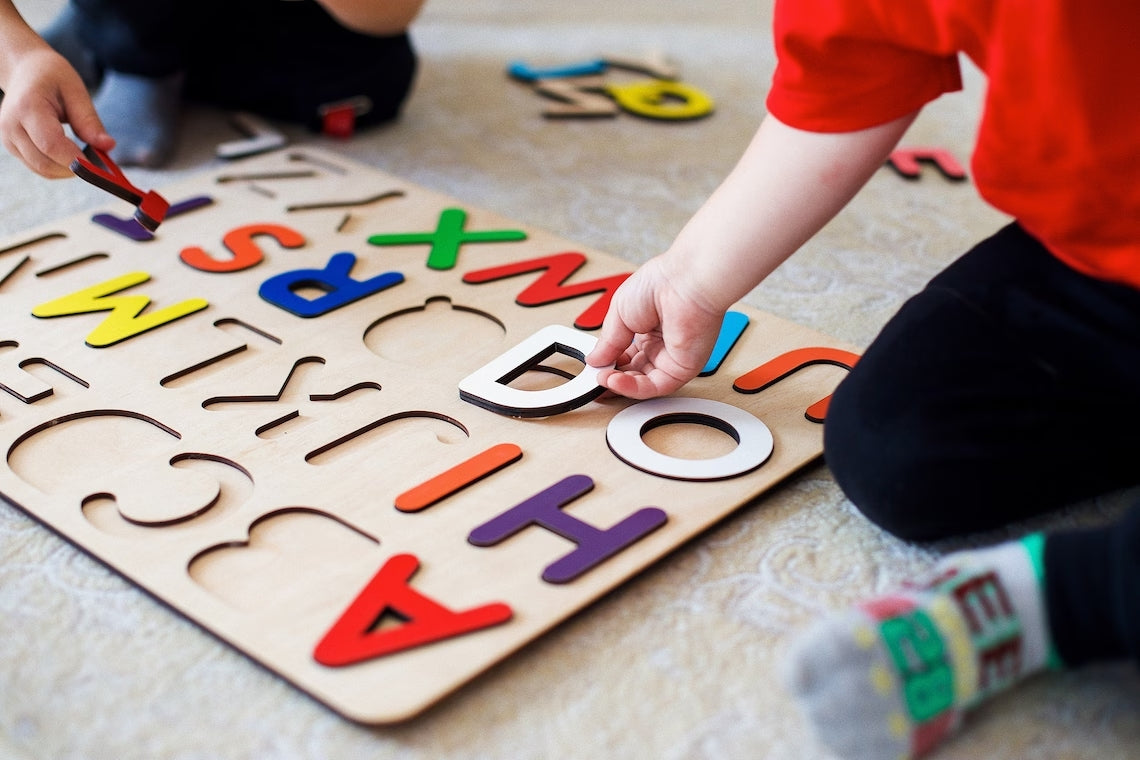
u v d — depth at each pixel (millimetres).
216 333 1000
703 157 1440
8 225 1223
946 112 1586
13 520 806
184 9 1384
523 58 1764
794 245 770
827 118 717
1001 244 784
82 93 1042
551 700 664
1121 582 594
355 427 880
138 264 1114
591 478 821
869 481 750
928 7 652
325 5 1354
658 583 752
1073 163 671
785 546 785
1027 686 671
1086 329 713
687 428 892
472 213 1227
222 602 713
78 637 705
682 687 672
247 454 847
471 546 759
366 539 770
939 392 729
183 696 664
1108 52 619
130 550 758
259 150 1402
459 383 932
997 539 787
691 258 793
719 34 1885
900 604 606
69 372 941
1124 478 772
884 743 582
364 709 637
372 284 1075
